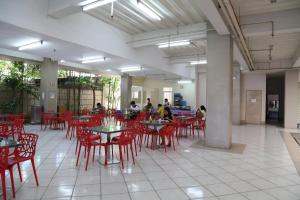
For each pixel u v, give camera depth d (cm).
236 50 815
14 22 473
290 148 649
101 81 1595
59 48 706
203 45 942
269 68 1191
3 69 1106
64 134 774
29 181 353
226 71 623
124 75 1442
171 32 744
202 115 866
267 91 1642
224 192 333
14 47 719
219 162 488
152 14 584
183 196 315
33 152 337
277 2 534
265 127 1191
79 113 1349
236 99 1284
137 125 572
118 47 779
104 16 676
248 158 527
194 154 552
